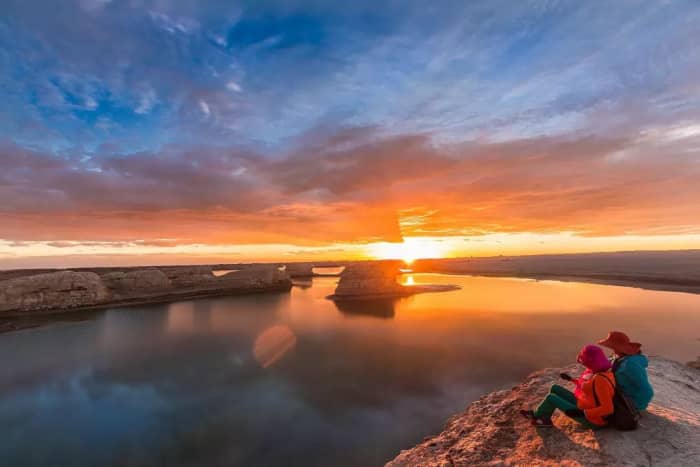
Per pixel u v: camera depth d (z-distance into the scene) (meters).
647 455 4.69
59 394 16.59
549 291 52.00
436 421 13.02
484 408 8.12
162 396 16.14
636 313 33.09
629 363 5.34
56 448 11.99
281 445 11.74
